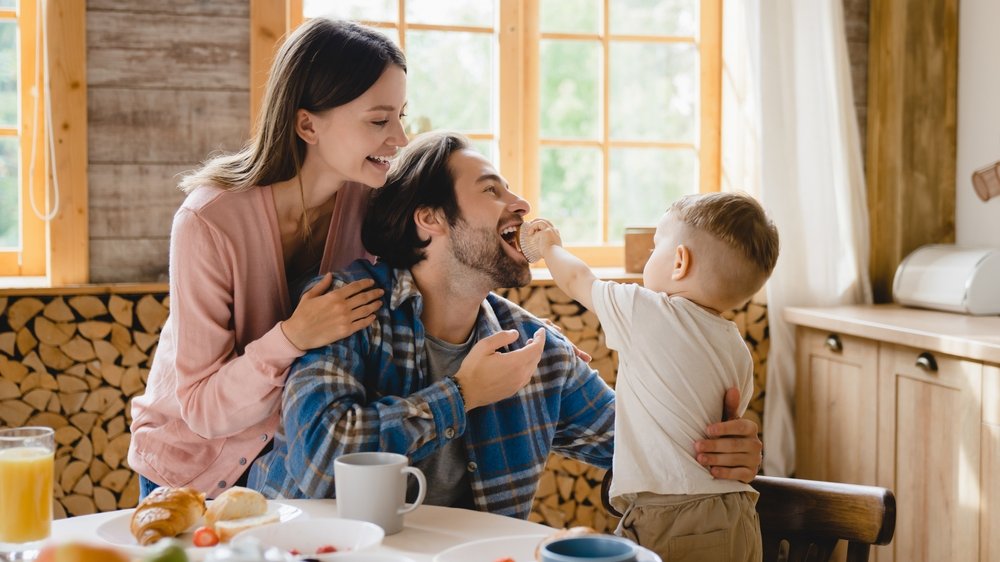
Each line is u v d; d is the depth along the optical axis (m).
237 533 1.18
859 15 3.27
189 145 2.81
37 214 2.78
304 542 1.15
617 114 3.41
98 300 2.73
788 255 3.14
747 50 3.17
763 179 3.12
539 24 3.32
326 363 1.45
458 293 1.64
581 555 1.03
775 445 3.15
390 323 1.59
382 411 1.39
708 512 1.45
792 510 1.48
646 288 1.64
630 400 1.53
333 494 1.41
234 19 2.82
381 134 1.60
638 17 3.40
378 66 1.58
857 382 2.82
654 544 1.46
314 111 1.59
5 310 2.68
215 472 1.65
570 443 1.76
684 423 1.49
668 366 1.50
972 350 2.29
